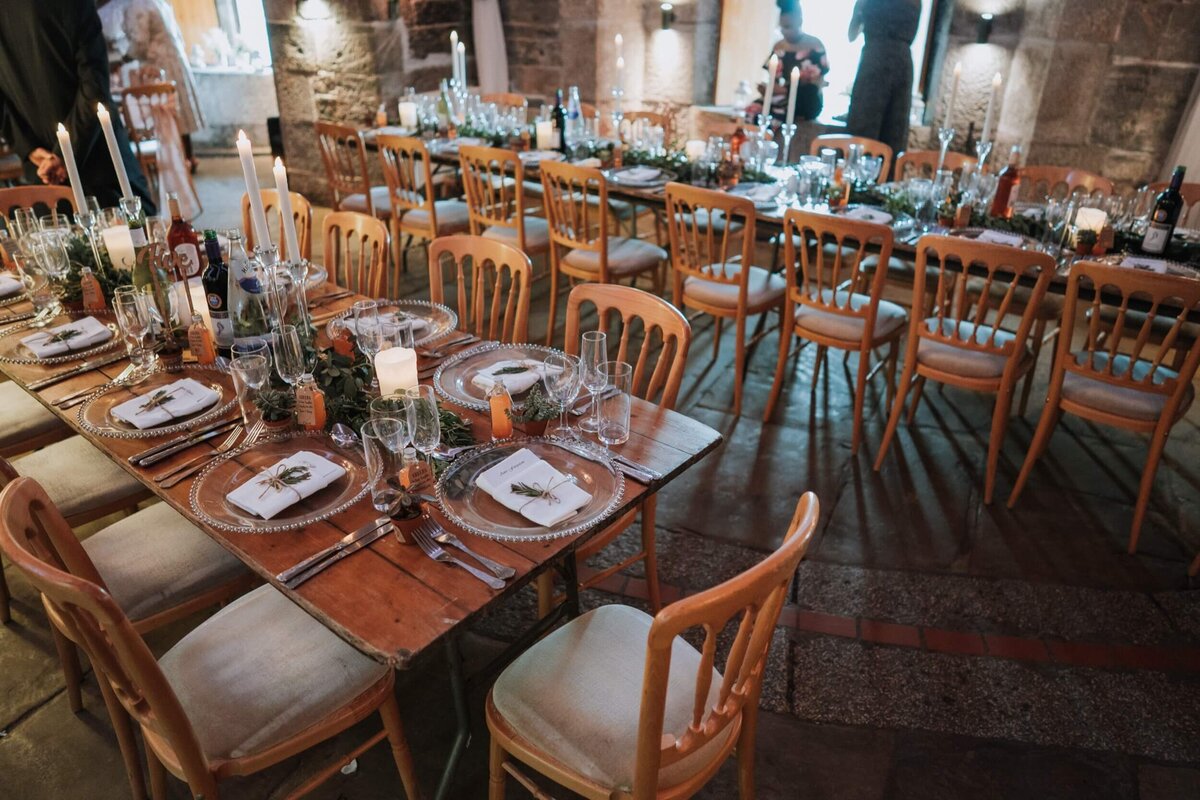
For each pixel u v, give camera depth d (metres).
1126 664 2.00
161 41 5.57
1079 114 4.46
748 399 3.24
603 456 1.53
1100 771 1.73
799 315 2.92
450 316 2.22
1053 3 4.33
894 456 2.87
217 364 1.92
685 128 6.14
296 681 1.38
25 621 2.12
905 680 1.95
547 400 1.66
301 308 1.91
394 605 1.20
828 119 5.38
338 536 1.35
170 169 5.26
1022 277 2.58
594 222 4.39
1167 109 4.25
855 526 2.49
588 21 5.73
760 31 5.82
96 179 3.82
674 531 2.47
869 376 3.33
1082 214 2.75
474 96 4.83
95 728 1.83
